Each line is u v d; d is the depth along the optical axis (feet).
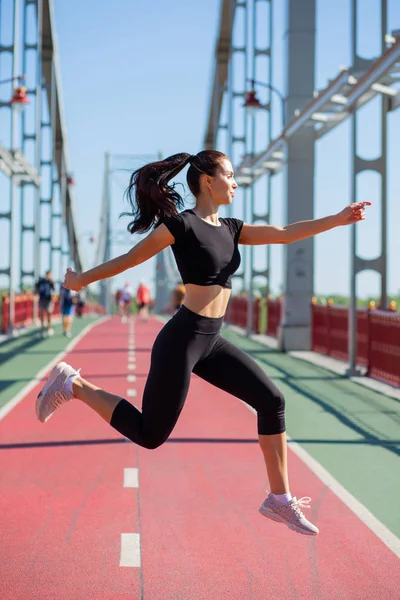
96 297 231.09
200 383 41.73
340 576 13.73
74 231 182.09
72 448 24.71
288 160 62.90
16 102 75.51
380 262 45.83
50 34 130.72
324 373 46.14
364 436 26.96
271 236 12.84
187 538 15.85
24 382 41.78
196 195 12.75
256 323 84.43
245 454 23.94
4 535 15.98
